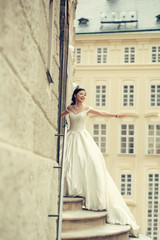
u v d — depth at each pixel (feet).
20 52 7.91
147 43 99.71
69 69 40.96
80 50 101.55
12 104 7.23
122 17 101.96
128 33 99.40
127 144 97.50
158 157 95.91
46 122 12.76
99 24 102.73
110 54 100.48
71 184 20.42
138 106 98.37
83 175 20.62
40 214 10.96
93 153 21.15
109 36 100.12
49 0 13.55
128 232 20.36
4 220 6.47
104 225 19.95
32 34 9.40
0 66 6.27
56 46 15.90
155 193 95.20
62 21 25.58
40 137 11.29
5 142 6.77
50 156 14.20
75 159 20.90
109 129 98.27
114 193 21.50
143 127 97.71
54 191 14.97
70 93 43.68
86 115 22.03
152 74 98.73
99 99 99.76
